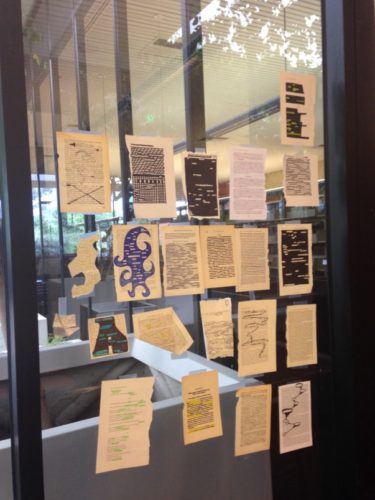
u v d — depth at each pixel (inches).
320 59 48.9
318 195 48.5
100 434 37.6
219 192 43.0
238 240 43.6
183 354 41.1
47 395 38.0
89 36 42.4
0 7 32.8
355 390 47.8
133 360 39.2
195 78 48.6
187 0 48.0
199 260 41.7
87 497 37.9
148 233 39.6
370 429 48.9
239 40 51.0
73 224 37.1
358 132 47.2
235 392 43.8
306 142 47.9
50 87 38.4
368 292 48.6
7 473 36.4
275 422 46.4
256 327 44.7
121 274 38.7
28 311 34.0
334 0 46.4
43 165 36.1
